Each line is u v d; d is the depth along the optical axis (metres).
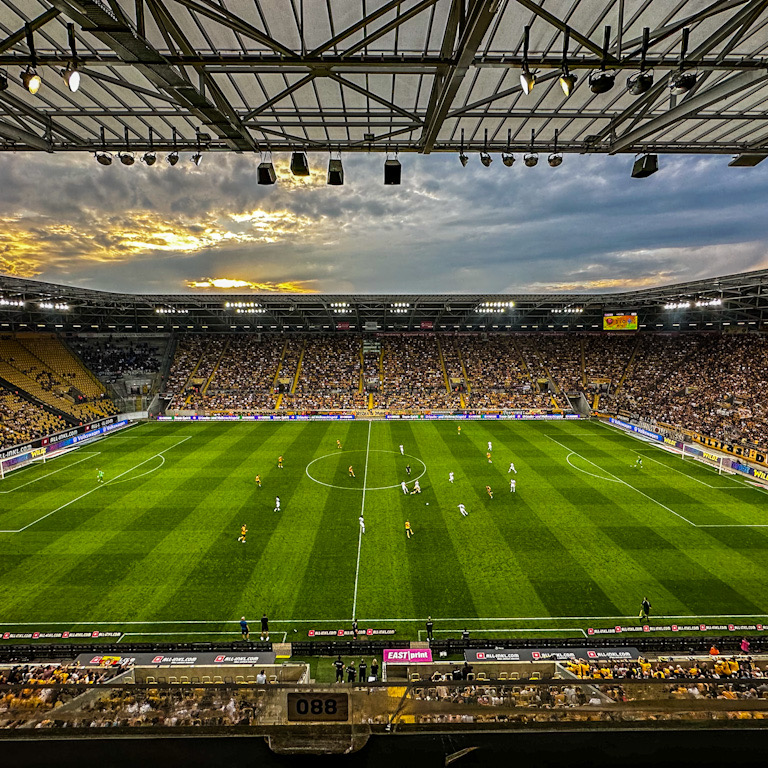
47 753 2.15
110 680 14.95
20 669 15.15
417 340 72.69
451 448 44.16
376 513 28.92
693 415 49.88
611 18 11.30
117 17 8.74
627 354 67.19
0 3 10.52
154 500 31.09
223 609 19.88
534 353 69.81
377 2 10.70
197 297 54.97
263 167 15.91
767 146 16.39
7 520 28.08
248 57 10.34
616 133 16.30
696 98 12.82
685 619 19.12
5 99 13.66
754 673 15.35
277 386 64.12
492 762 2.07
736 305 55.12
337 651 17.56
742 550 24.38
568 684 2.51
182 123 15.46
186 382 64.31
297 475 36.09
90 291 49.16
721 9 9.77
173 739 2.18
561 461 39.91
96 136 16.20
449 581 21.72
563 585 21.39
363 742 2.17
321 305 61.06
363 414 58.78
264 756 2.13
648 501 30.83
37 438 43.22
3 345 56.28
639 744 2.09
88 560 23.48
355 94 14.12
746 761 2.07
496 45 12.34
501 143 16.67
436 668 16.06
